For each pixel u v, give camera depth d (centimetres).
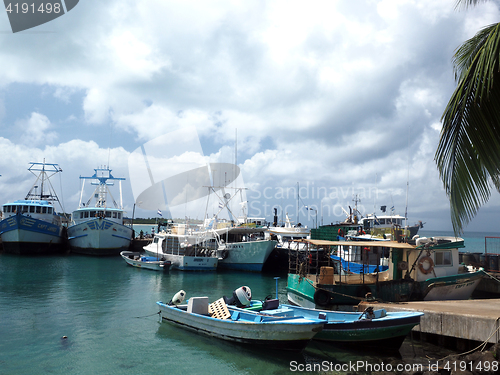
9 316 1623
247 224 3675
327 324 1267
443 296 1703
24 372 1048
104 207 4909
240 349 1256
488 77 669
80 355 1182
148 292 2244
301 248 3331
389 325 1198
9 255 4241
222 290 2369
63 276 2839
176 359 1166
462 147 740
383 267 2156
